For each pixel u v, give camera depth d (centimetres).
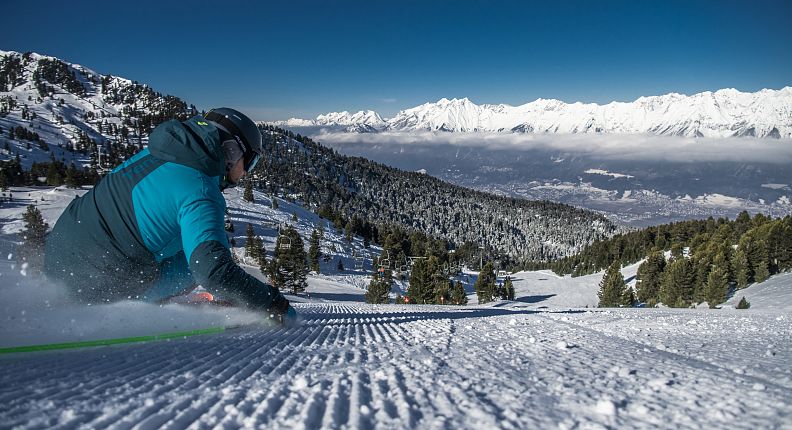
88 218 356
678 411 167
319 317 688
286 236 6209
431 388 201
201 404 166
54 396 168
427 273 5266
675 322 671
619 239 11581
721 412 164
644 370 252
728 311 1264
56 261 354
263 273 6800
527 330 519
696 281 5447
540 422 154
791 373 245
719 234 7669
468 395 188
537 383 217
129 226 352
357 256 10581
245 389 191
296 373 231
